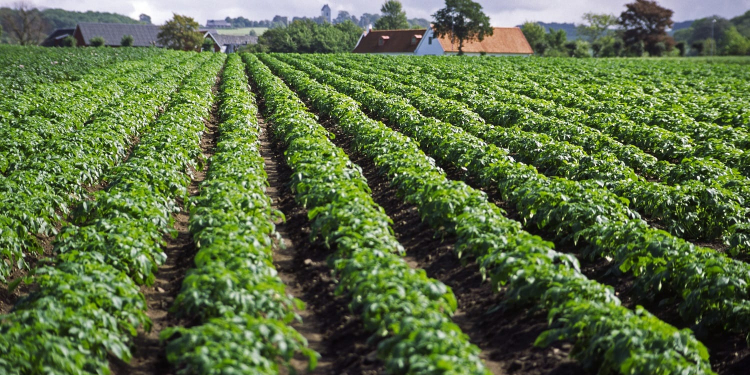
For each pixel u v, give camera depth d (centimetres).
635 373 687
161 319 953
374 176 1792
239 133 1972
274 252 1233
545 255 905
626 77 4478
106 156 1703
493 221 1058
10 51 7206
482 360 859
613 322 736
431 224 1216
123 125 2173
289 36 13150
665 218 1318
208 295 784
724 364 852
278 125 2203
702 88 3750
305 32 13475
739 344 875
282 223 1410
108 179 1609
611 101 2917
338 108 2616
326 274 1097
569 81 4022
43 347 662
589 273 1130
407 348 652
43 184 1328
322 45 13300
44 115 2308
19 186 1296
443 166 1897
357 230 1006
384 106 2742
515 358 853
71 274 838
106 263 921
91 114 2475
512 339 898
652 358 679
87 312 750
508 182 1415
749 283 907
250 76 5141
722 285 884
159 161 1566
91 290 799
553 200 1248
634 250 1012
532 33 14162
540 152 1827
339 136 2414
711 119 2491
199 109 2581
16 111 2316
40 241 1251
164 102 2984
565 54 11706
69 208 1394
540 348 856
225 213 1080
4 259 1092
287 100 2730
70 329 709
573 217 1177
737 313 873
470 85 3547
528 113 2480
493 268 1059
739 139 2014
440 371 603
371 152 1738
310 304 1009
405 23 19512
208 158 1998
